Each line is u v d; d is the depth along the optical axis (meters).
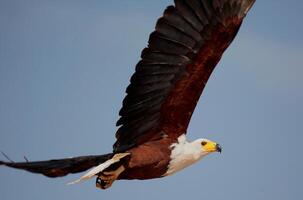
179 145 15.63
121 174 15.27
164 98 15.49
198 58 15.27
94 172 14.24
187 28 15.17
